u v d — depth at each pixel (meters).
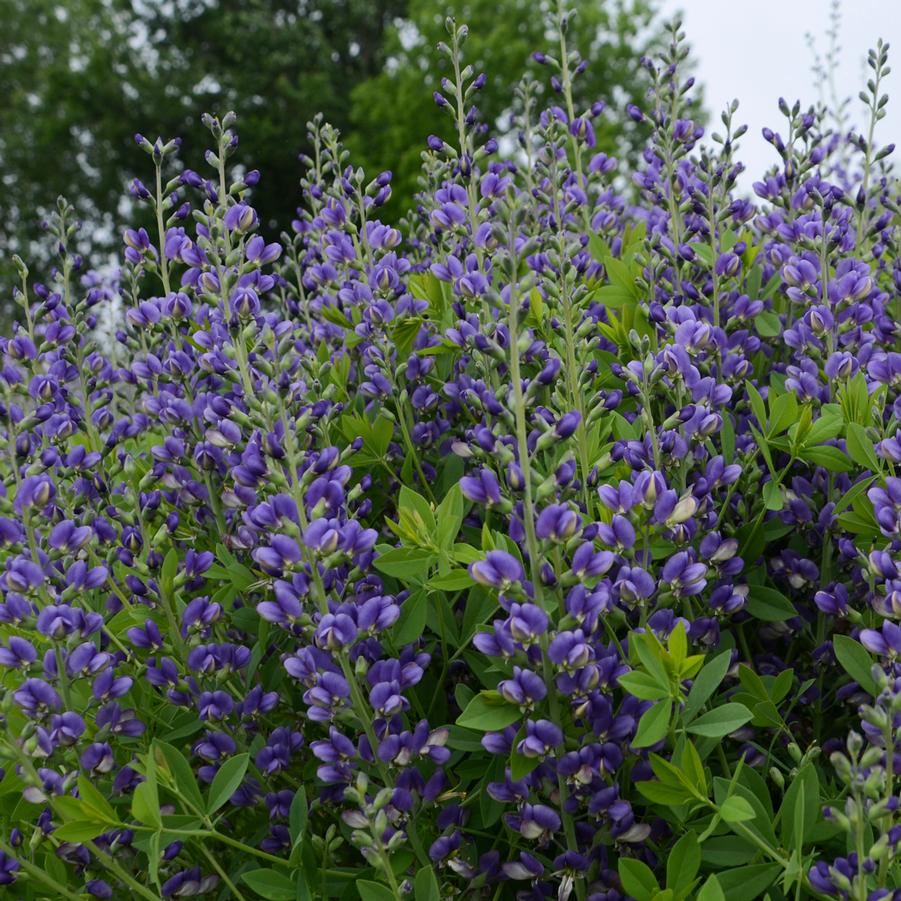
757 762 2.47
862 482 2.43
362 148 25.23
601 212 3.72
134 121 30.70
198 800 2.25
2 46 35.12
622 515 2.22
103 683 2.25
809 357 2.97
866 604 2.49
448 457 3.03
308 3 34.03
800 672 2.84
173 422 2.81
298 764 2.70
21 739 2.09
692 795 2.02
